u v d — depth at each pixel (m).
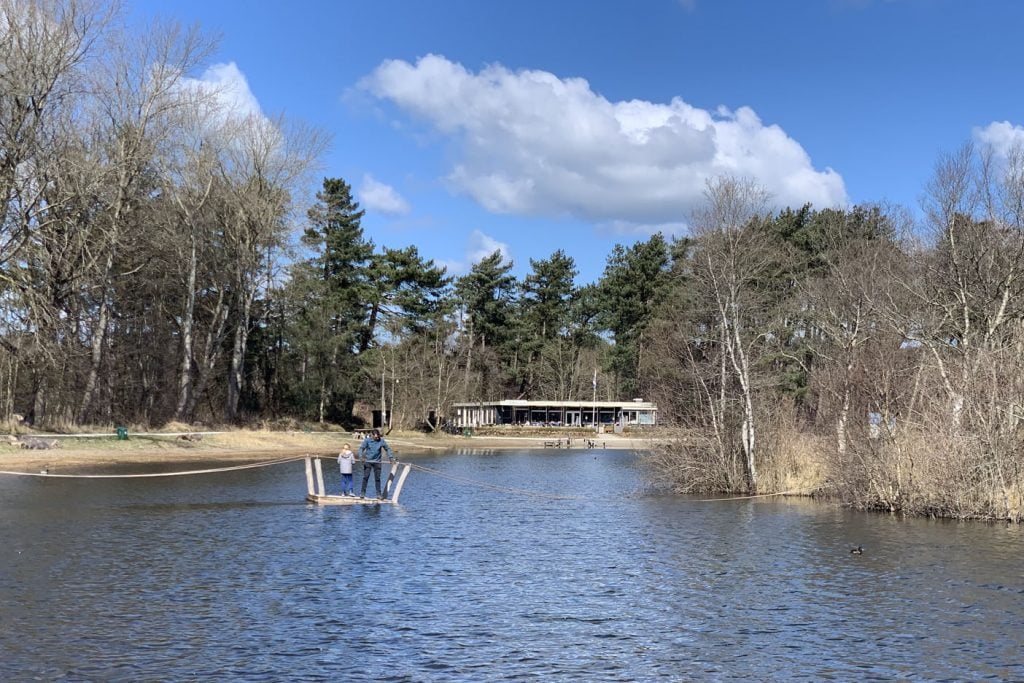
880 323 41.88
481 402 114.25
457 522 30.28
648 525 30.06
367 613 17.31
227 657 14.30
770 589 19.95
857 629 16.67
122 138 56.50
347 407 96.25
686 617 17.45
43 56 49.66
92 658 14.05
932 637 16.14
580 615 17.52
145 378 72.06
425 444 89.88
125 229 57.53
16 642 14.81
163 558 22.27
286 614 17.08
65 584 19.11
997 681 13.80
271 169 72.62
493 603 18.39
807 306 58.16
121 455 51.78
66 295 53.44
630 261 119.12
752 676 13.95
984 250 39.94
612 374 121.44
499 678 13.64
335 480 45.88
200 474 47.50
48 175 50.22
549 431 110.06
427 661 14.39
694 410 42.47
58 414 63.44
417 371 100.94
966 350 35.09
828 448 38.28
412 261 107.75
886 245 52.75
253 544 24.62
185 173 66.19
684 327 46.34
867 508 34.22
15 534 25.44
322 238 95.88
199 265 70.81
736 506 35.94
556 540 26.67
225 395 81.19
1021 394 31.59
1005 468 31.28
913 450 33.06
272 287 79.06
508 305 128.00
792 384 57.34
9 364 57.47
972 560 23.42
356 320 101.69
